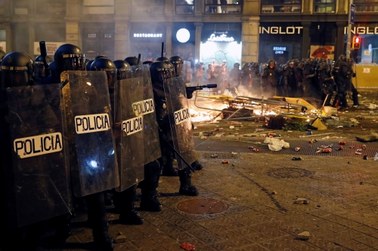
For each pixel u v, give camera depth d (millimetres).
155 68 5996
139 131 5305
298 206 6055
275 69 20969
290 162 8641
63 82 4301
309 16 29266
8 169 3822
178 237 4973
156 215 5676
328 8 29250
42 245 4707
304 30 29531
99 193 4570
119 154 4938
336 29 29219
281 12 29750
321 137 11727
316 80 19562
